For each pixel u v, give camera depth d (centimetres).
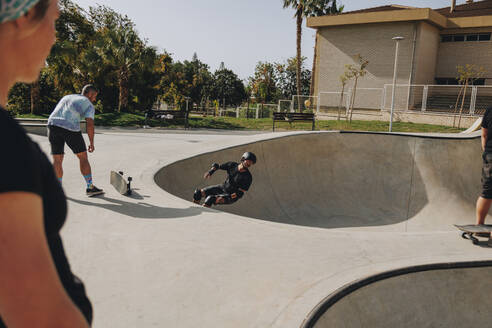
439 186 900
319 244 383
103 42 2558
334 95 2658
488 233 418
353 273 313
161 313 250
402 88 2431
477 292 336
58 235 74
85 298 83
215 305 261
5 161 53
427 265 333
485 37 2436
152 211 466
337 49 2644
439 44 2572
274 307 258
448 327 310
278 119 1914
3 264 54
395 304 306
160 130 1858
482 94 2333
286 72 4684
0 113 56
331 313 268
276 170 947
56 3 72
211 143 976
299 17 2802
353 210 906
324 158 1008
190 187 771
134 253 343
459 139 916
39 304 57
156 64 2736
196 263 326
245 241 382
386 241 400
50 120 485
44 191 64
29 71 69
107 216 441
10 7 57
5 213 53
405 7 2811
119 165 737
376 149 1005
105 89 2973
